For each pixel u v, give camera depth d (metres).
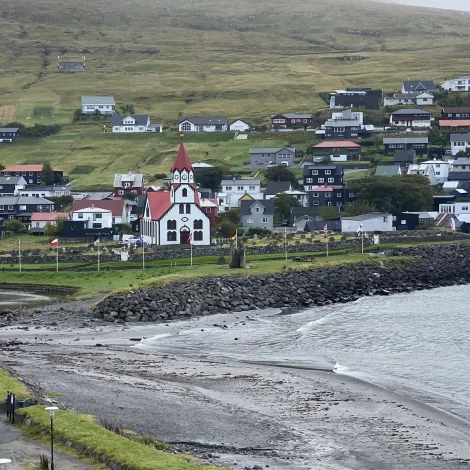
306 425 122.06
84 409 124.25
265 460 105.44
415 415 127.75
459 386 144.88
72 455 98.44
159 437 113.44
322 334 193.38
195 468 92.94
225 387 143.50
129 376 149.38
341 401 135.25
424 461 107.50
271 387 143.88
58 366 156.62
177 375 151.62
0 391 120.56
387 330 196.50
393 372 155.50
